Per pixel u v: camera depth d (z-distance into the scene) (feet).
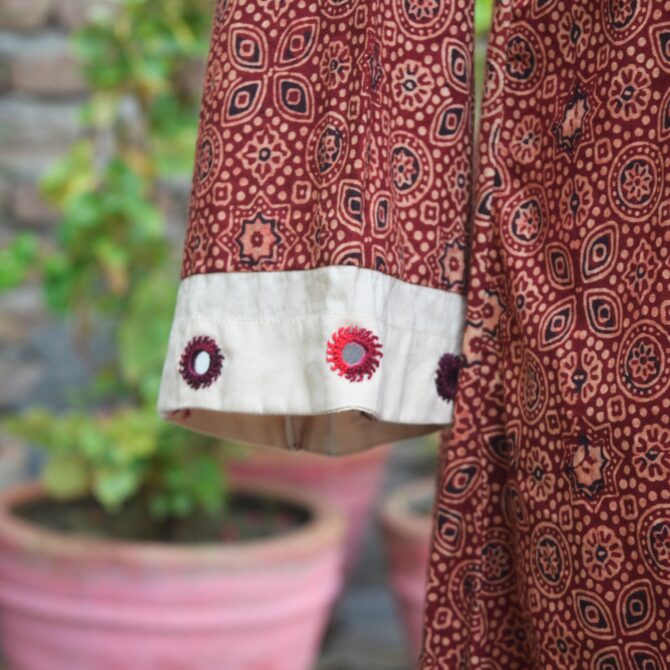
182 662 5.31
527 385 2.44
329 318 2.31
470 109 2.60
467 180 2.59
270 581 5.34
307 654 5.83
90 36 5.86
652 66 2.27
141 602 5.20
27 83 7.19
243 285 2.41
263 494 6.56
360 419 2.71
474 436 2.54
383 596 8.29
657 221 2.24
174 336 2.49
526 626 2.49
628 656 2.26
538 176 2.48
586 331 2.34
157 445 5.86
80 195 5.76
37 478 7.39
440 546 2.56
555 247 2.43
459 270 2.58
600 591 2.28
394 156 2.50
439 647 2.57
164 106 6.09
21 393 7.33
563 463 2.35
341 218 2.32
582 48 2.41
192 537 6.20
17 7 7.15
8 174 7.18
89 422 5.76
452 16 2.55
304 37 2.43
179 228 7.45
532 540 2.42
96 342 7.37
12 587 5.37
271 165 2.42
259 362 2.39
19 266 5.89
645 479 2.22
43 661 5.43
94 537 6.04
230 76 2.45
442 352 2.56
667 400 2.19
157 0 5.82
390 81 2.48
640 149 2.28
